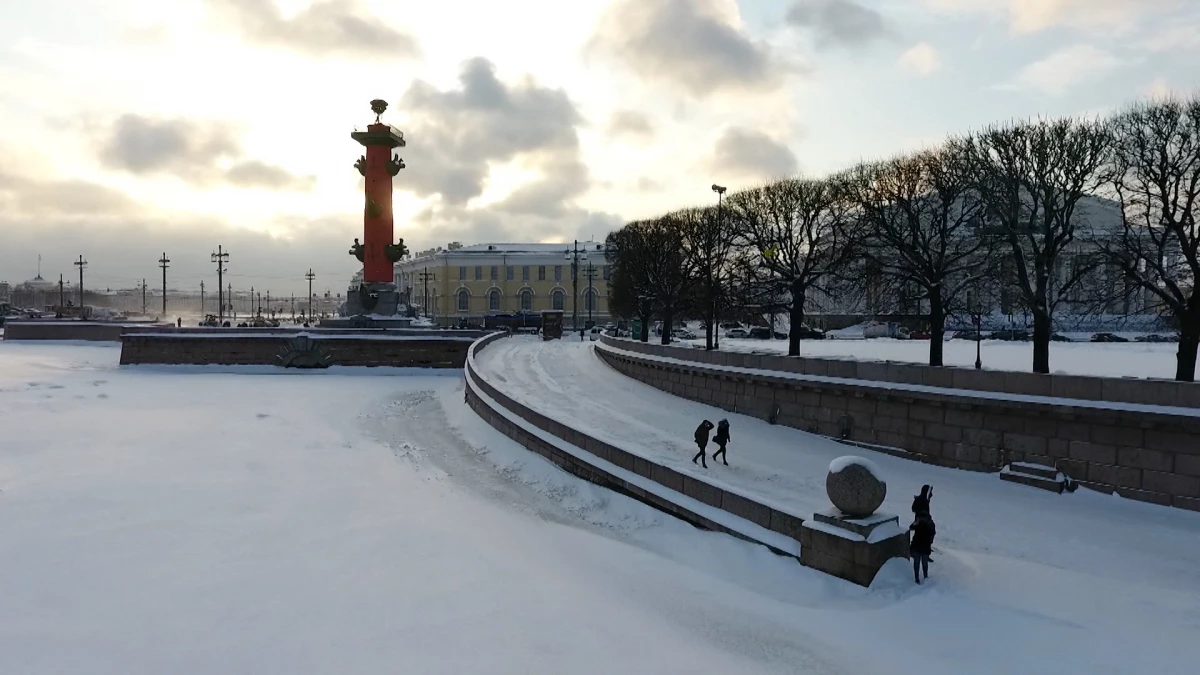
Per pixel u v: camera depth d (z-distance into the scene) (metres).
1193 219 24.73
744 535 17.58
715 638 12.77
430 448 32.66
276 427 34.97
